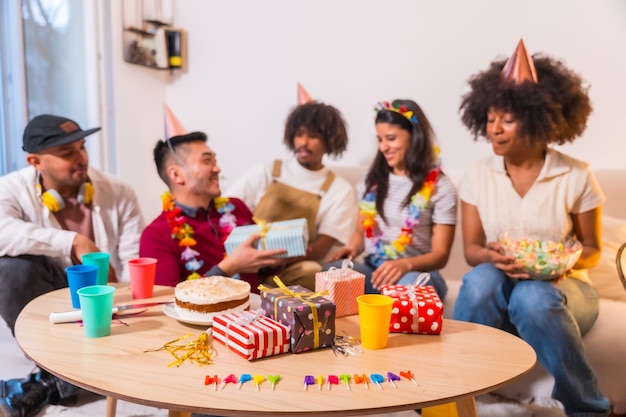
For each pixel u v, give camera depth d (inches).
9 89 97.4
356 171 96.0
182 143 71.3
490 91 74.4
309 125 89.3
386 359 39.8
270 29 107.5
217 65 113.1
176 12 115.4
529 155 73.9
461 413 46.4
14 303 72.9
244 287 49.3
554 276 66.4
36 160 76.1
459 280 83.9
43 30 100.7
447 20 94.6
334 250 88.5
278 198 89.3
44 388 67.8
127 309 50.5
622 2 83.9
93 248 72.2
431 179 77.2
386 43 99.1
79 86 106.7
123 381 35.9
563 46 88.0
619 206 80.1
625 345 66.5
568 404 63.1
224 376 36.7
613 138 86.2
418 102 98.2
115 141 107.8
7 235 71.2
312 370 37.8
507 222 74.3
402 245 75.8
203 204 73.1
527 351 41.6
